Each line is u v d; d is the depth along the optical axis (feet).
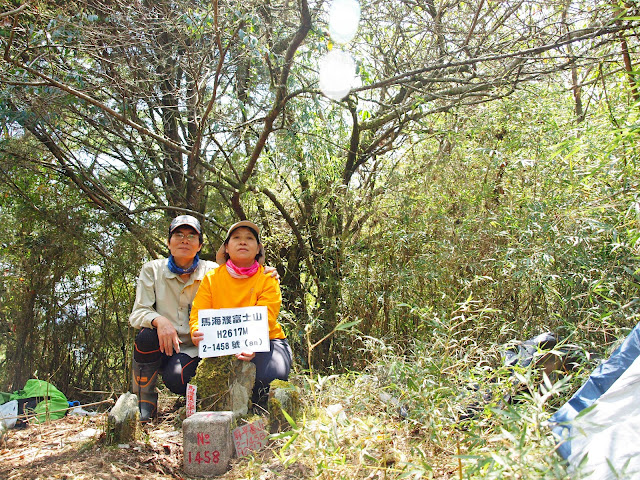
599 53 16.26
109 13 14.62
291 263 19.62
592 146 10.66
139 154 18.75
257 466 8.18
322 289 18.29
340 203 17.63
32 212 17.42
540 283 10.61
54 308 17.47
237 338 10.11
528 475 5.15
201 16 13.34
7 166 17.15
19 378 16.81
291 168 18.34
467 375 8.27
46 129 16.96
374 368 9.79
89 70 14.75
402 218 16.02
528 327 11.61
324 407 9.65
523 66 16.85
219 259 11.66
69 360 17.72
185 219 11.53
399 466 7.38
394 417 8.91
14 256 17.21
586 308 10.35
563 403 8.75
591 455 6.60
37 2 13.50
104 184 18.60
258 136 18.42
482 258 12.94
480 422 7.35
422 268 14.21
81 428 10.61
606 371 7.55
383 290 15.85
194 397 9.78
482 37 16.99
